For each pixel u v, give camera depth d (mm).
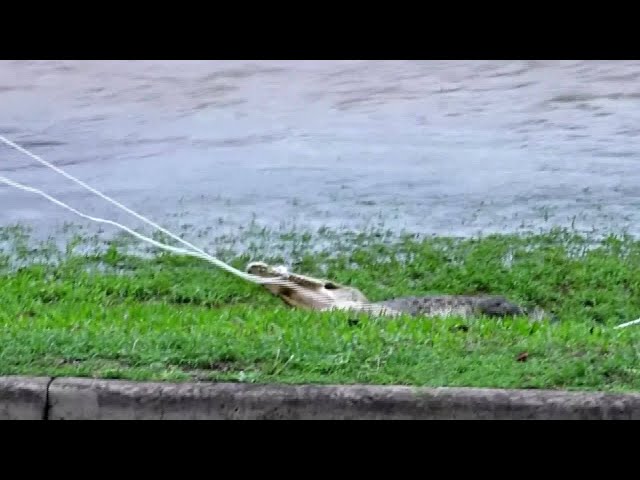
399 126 41500
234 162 38688
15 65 45062
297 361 21094
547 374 20812
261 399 19844
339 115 42594
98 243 32750
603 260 32094
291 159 38938
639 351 22469
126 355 21359
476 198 36344
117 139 40312
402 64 45969
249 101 43406
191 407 19844
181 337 22203
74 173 37625
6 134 40406
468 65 46125
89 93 43594
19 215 34500
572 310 29594
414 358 21547
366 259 32031
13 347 21500
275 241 33031
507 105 43219
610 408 19906
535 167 38531
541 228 34312
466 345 22734
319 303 28328
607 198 36375
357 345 22078
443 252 32562
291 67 45656
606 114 42375
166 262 31438
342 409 19844
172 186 36781
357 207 35562
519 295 30375
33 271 30188
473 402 19891
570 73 45438
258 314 25609
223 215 34750
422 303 27938
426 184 37219
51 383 19984
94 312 25797
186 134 40781
